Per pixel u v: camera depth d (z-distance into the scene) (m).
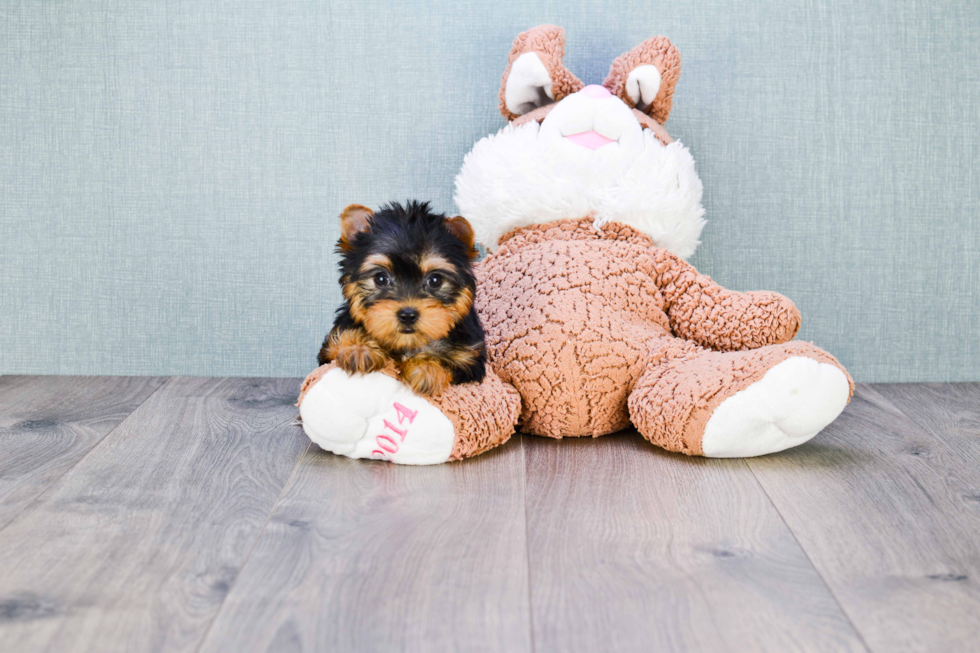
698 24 2.35
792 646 0.98
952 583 1.14
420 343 1.51
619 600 1.09
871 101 2.37
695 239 2.12
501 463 1.66
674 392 1.67
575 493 1.49
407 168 2.40
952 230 2.42
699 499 1.45
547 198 1.97
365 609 1.06
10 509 1.39
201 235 2.42
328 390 1.59
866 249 2.43
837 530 1.32
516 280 1.92
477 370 1.62
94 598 1.08
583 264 1.88
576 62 2.37
